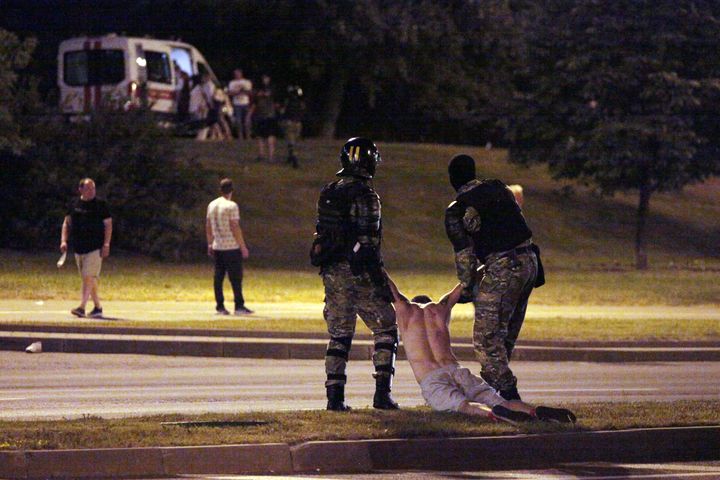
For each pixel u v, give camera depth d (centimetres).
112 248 10412
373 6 16500
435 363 3306
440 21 17125
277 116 16250
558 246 12950
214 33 17400
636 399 4069
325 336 5744
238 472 2673
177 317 6369
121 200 10244
